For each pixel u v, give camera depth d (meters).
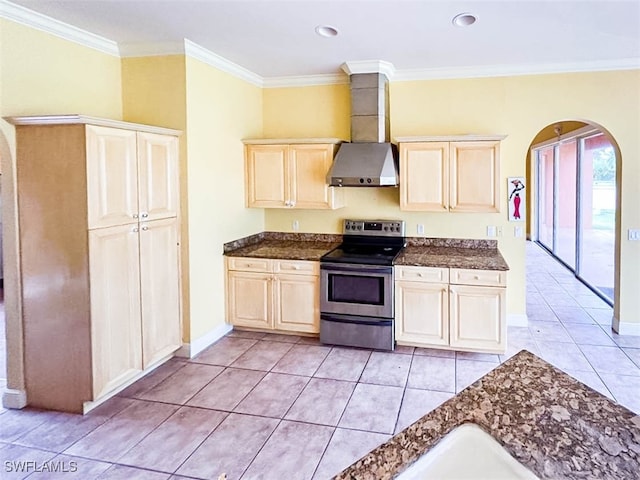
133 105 3.98
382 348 4.21
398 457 1.14
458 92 4.72
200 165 4.11
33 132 3.02
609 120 4.46
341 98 5.03
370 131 4.59
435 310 4.11
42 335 3.16
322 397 3.36
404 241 4.95
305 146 4.71
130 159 3.34
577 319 5.13
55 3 2.97
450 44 3.85
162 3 2.97
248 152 4.89
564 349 4.21
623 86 4.40
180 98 3.87
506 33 3.57
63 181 2.99
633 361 3.92
